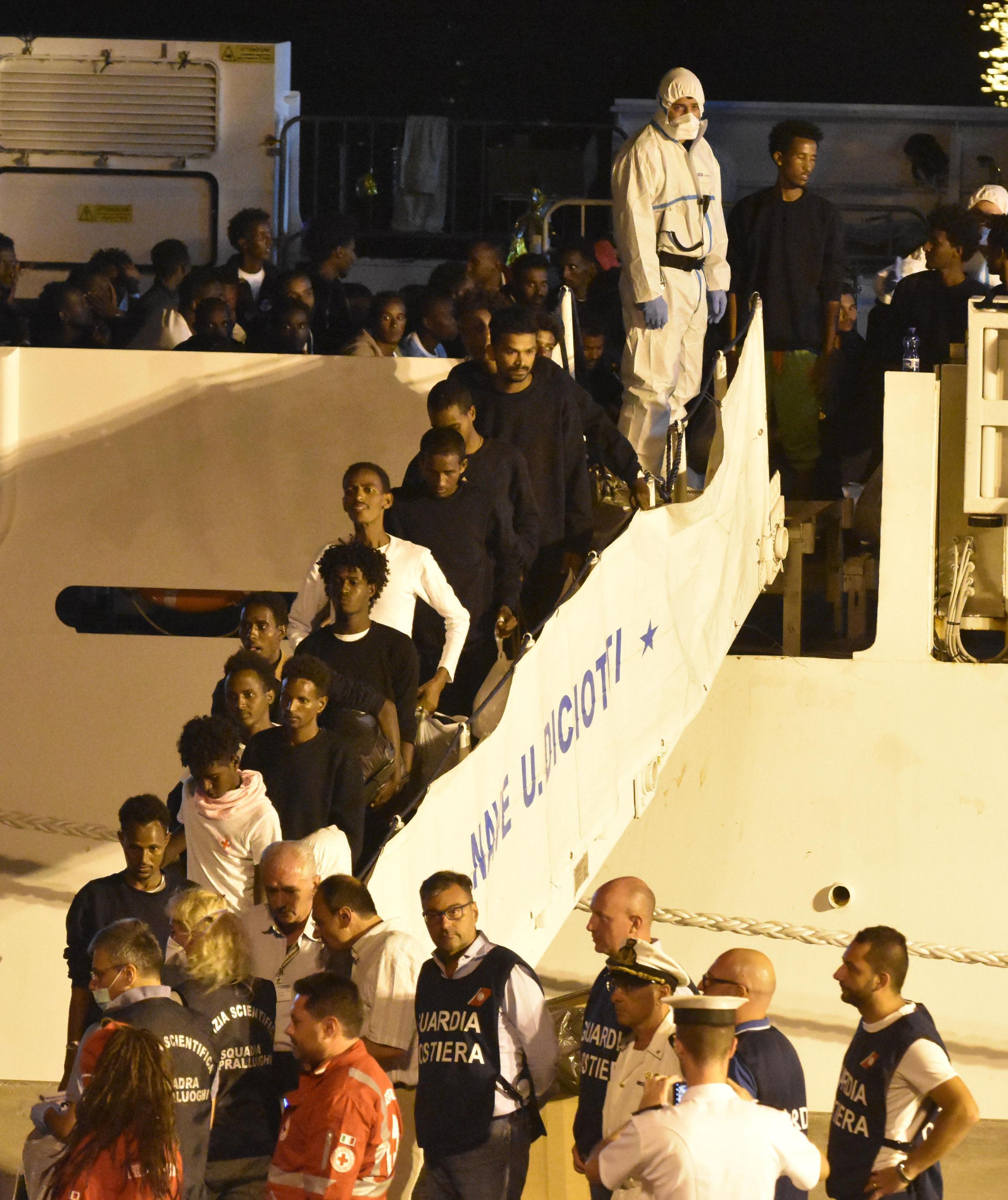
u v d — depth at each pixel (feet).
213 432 110.52
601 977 67.31
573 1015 77.56
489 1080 63.52
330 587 72.64
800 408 118.73
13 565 110.93
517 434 88.33
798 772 111.75
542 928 74.33
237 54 162.20
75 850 110.52
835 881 111.34
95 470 110.63
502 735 66.39
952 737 111.14
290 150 165.89
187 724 68.80
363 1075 55.83
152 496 110.83
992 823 110.83
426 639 82.53
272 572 110.73
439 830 63.52
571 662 72.69
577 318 118.83
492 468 83.30
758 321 106.32
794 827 111.65
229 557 110.83
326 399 110.22
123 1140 52.80
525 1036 63.93
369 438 110.11
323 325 131.64
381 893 62.08
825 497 122.01
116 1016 57.57
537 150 180.55
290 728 68.39
